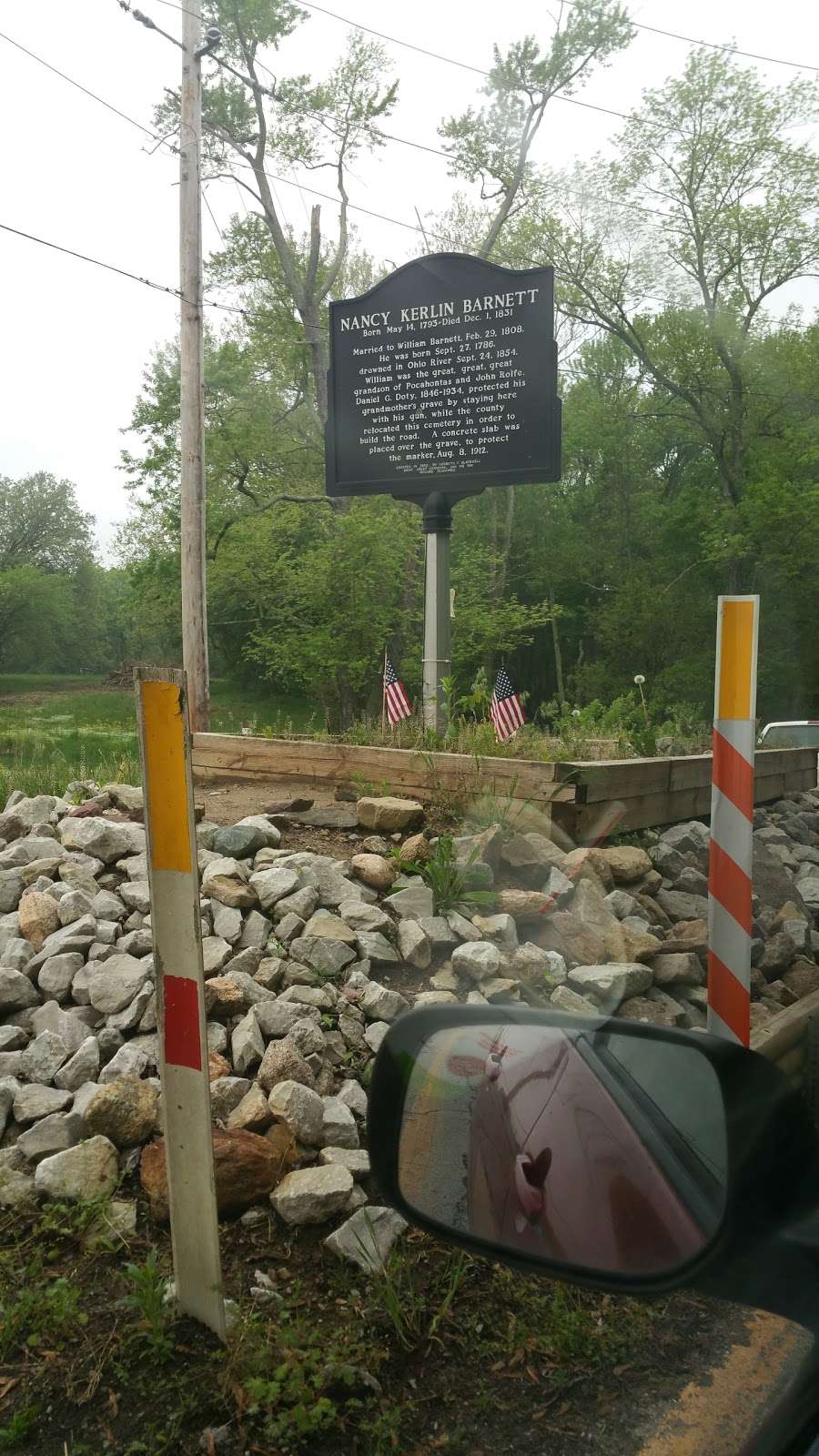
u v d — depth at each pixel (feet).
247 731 30.04
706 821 25.91
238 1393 8.38
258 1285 9.94
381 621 92.63
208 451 101.91
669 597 129.39
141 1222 10.85
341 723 93.50
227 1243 10.58
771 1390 6.56
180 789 8.71
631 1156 4.97
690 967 15.52
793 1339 6.15
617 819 20.16
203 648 52.60
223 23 92.89
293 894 17.48
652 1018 12.78
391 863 19.17
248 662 152.15
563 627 162.91
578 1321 9.05
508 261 108.58
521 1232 5.31
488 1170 5.74
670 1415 7.43
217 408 103.45
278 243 105.70
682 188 106.32
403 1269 10.08
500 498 148.36
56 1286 9.62
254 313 109.19
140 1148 11.79
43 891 17.84
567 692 140.97
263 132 100.32
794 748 33.68
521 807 17.03
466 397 33.94
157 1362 8.84
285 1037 13.64
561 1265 5.03
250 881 17.83
